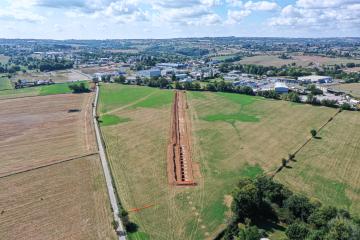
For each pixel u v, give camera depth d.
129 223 70.19
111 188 85.56
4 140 123.12
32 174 94.25
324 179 90.12
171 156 105.69
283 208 71.75
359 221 63.12
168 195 82.62
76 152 110.06
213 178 91.56
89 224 70.62
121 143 118.19
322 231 59.44
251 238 62.03
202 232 68.12
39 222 71.50
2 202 79.69
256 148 112.88
